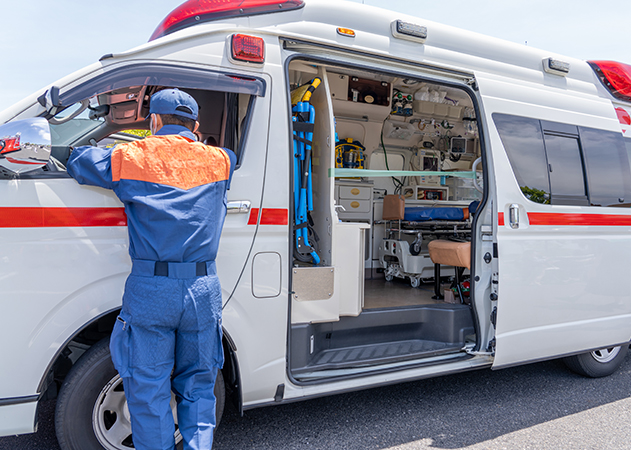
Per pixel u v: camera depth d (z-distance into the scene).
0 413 1.86
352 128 5.15
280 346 2.39
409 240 5.29
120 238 2.04
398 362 2.88
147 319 1.73
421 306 3.23
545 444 2.65
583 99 3.60
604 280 3.48
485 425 2.87
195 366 1.92
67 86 2.04
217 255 2.21
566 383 3.67
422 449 2.54
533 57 3.41
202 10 2.34
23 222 1.87
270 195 2.35
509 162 3.09
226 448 2.48
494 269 3.00
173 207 1.77
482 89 3.07
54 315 1.93
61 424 2.01
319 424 2.80
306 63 2.90
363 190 5.33
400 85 4.90
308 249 2.86
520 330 3.10
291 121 2.45
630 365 4.23
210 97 2.57
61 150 2.04
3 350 1.85
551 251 3.21
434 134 5.65
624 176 3.68
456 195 6.10
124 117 2.43
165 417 1.79
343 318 2.91
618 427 2.89
